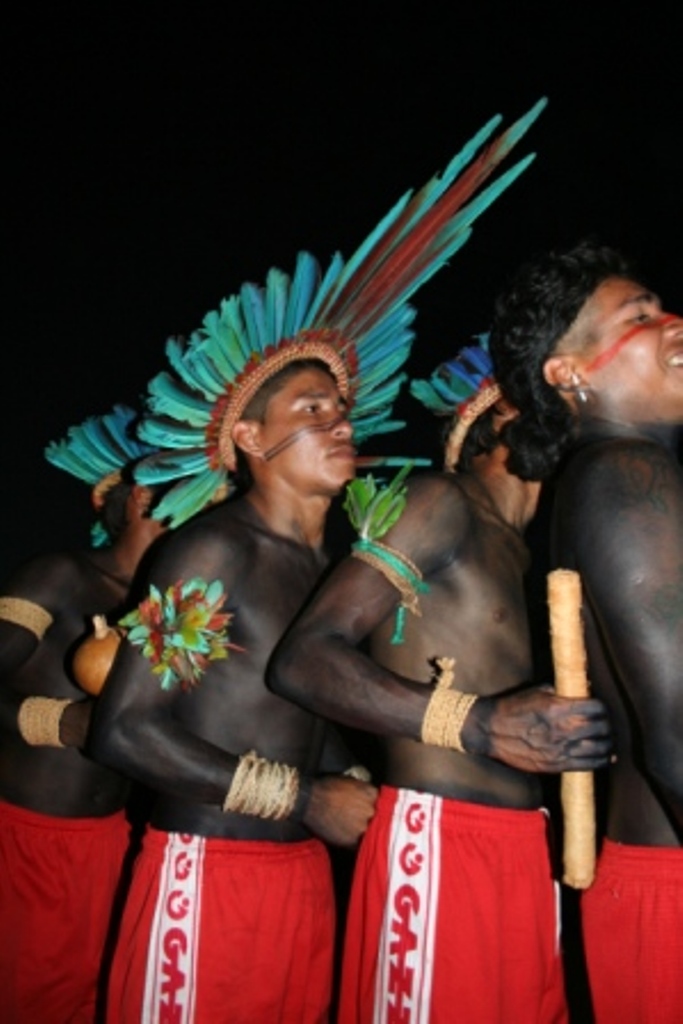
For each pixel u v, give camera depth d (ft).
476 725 9.24
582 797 9.05
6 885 14.02
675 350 9.23
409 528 9.95
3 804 14.17
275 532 11.62
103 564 14.78
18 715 13.46
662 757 8.16
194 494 12.26
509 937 9.86
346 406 12.84
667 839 8.85
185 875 10.91
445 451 11.53
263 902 10.95
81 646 12.68
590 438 9.41
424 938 9.73
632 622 8.21
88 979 14.26
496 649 10.07
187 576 11.00
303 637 9.79
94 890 14.19
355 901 10.34
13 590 14.39
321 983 11.48
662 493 8.41
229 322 11.67
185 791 10.71
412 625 10.13
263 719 11.14
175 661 10.73
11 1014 13.99
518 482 10.73
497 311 10.20
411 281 12.44
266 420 11.78
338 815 10.76
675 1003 8.71
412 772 10.08
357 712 9.52
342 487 11.71
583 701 8.90
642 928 8.84
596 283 9.53
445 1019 9.65
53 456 15.80
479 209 12.08
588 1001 14.56
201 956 10.76
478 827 9.86
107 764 10.88
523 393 9.91
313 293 12.03
